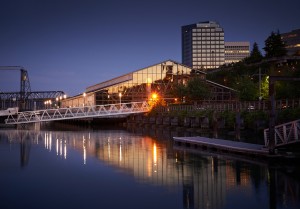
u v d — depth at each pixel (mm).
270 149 35656
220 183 26766
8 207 21828
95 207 21609
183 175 29656
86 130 87875
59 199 23297
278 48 130250
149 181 27672
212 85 106688
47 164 35812
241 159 37031
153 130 84438
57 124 127375
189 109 85875
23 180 28688
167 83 110938
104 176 29719
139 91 110062
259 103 64438
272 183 26609
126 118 116562
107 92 109750
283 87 76125
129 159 38406
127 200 22781
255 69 130125
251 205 21422
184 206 21438
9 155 42281
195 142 48188
